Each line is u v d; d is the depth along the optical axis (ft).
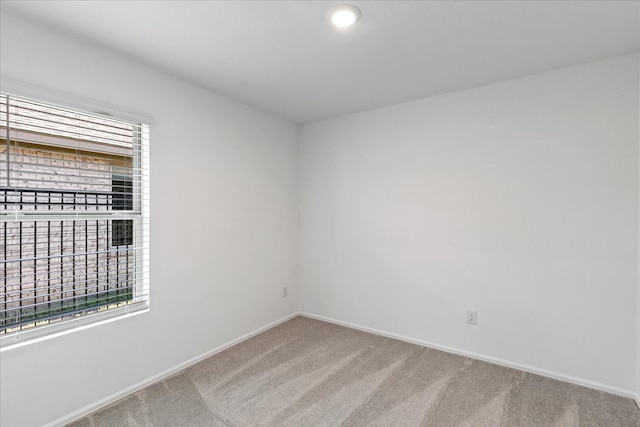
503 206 8.32
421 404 6.65
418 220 9.62
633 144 6.89
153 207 7.51
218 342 9.08
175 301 7.98
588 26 5.87
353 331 10.64
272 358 8.66
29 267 5.86
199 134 8.55
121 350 6.90
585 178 7.36
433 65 7.43
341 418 6.22
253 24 5.82
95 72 6.50
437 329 9.34
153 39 6.32
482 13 5.50
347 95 9.25
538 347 7.89
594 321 7.27
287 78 8.14
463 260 8.91
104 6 5.26
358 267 10.83
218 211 9.08
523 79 8.04
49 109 6.01
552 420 6.16
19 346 5.54
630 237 6.93
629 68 6.91
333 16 5.57
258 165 10.42
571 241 7.51
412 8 5.36
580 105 7.39
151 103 7.47
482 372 7.95
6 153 5.52
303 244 12.17
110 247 6.98
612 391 7.06
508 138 8.24
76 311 6.42
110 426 5.94
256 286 10.36
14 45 5.49
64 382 6.04
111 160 6.97
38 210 5.90
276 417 6.24
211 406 6.57
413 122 9.69
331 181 11.43
